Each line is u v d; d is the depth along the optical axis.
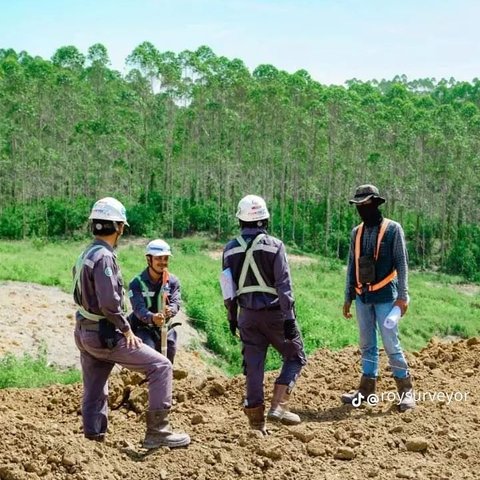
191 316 22.14
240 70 118.00
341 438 5.43
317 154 94.44
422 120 102.44
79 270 4.97
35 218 74.31
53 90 105.19
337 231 80.75
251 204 5.51
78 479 4.45
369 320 6.54
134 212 77.06
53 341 15.49
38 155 87.94
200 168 94.69
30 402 7.09
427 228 87.00
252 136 97.62
